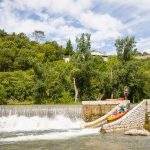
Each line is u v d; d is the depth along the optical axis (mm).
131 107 43531
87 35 63156
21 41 104375
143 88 65062
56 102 59656
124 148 24297
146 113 37219
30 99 61656
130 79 63750
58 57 103562
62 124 40781
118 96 63625
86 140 28219
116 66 66125
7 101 59562
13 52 89188
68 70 64438
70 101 60938
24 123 39875
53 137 30188
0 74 66812
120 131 34062
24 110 40656
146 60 96500
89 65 62125
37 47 104188
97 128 37406
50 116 41156
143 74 64750
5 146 25250
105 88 64938
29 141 27828
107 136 30562
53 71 63375
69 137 30156
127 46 66625
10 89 61750
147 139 28547
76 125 40812
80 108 42344
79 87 63594
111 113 39312
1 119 39656
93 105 42125
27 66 86562
